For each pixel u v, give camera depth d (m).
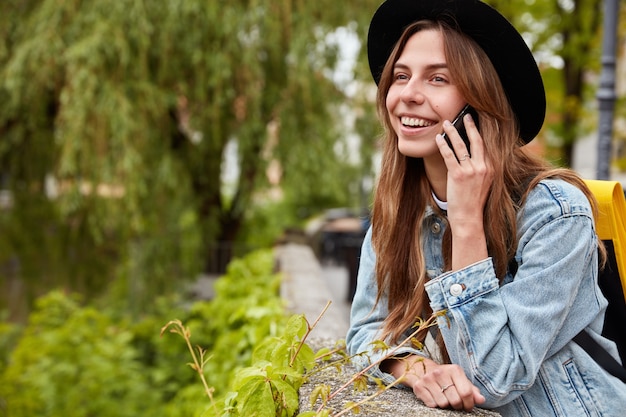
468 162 1.66
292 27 9.20
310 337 2.72
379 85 1.85
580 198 1.64
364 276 2.00
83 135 8.10
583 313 1.67
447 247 1.81
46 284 9.84
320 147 9.72
